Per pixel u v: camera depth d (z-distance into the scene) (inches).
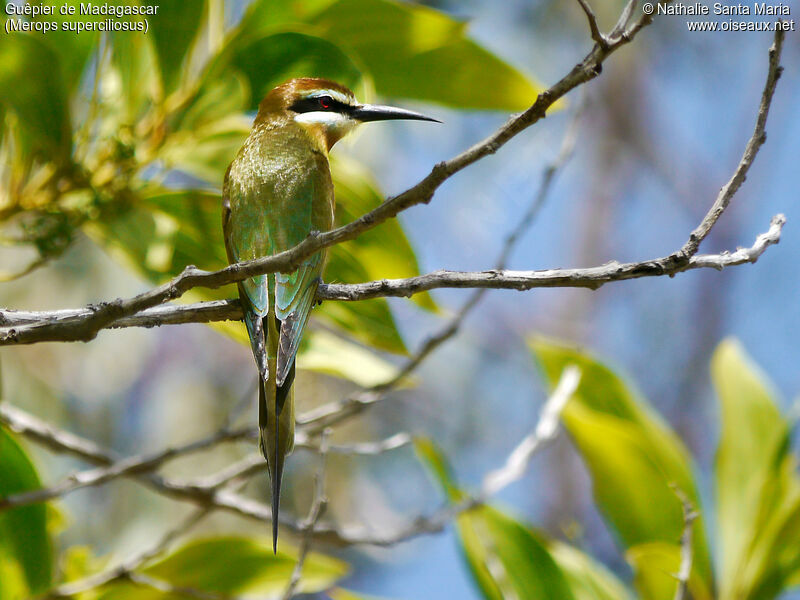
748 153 235.3
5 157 341.7
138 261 338.0
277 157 343.3
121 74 337.7
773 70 229.6
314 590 359.9
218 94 338.6
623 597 354.6
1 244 333.1
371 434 671.8
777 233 242.7
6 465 349.7
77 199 335.3
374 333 352.5
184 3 326.3
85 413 588.1
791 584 346.0
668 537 355.3
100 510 566.6
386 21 341.4
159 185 343.9
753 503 358.0
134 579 344.5
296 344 296.4
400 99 366.9
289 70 338.3
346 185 361.1
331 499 600.7
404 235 342.3
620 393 372.5
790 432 360.5
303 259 237.6
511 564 347.6
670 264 237.6
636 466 352.2
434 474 361.1
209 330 619.8
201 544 355.9
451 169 220.2
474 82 356.2
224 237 338.0
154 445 595.2
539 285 244.8
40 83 313.6
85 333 251.9
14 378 563.2
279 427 285.3
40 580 349.4
